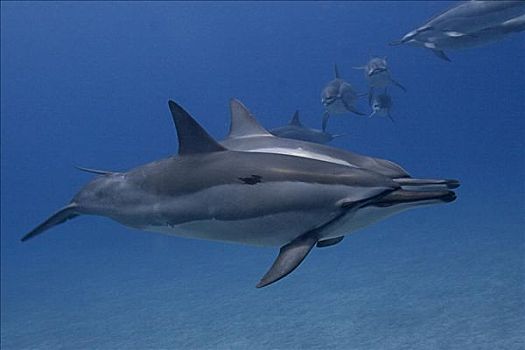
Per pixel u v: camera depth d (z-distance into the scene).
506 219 18.23
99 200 7.26
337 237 6.21
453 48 10.60
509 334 8.59
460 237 17.05
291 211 5.77
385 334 9.48
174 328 11.83
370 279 13.62
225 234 6.19
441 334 9.06
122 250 28.50
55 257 30.09
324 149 7.82
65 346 11.74
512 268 12.34
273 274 5.27
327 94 12.98
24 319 15.08
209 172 6.29
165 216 6.52
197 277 17.53
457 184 6.01
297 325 10.76
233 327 11.24
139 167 7.11
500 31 10.12
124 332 12.12
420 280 12.68
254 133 8.34
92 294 17.34
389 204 5.50
